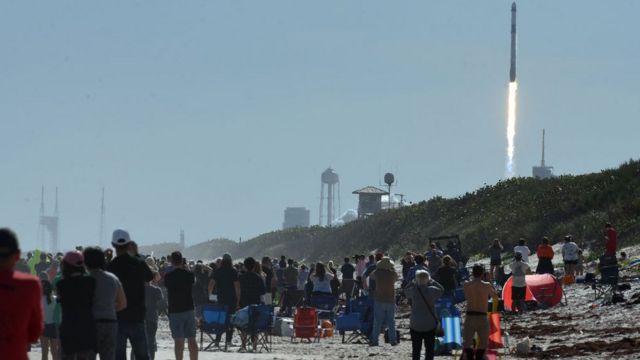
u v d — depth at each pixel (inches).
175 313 1365.7
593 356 1582.2
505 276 3154.5
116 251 1163.9
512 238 4867.1
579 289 2886.3
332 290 2829.7
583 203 4717.0
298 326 2201.0
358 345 2076.8
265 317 1902.1
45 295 1393.9
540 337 1993.1
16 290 677.3
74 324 987.9
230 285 1883.6
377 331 2001.7
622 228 4074.8
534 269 3703.3
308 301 3026.6
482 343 1392.7
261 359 1640.0
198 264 2431.1
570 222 4594.0
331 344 2123.5
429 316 1502.2
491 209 5826.8
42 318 698.2
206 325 1907.0
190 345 1373.0
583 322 2234.3
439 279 2165.4
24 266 1722.4
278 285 3307.1
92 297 998.4
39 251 2637.8
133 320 1151.6
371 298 2180.1
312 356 1749.5
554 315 2448.3
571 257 3149.6
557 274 3412.9
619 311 2354.8
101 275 1048.2
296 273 2938.0
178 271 1364.4
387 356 1764.3
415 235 6451.8
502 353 1710.1
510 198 5836.6
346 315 2172.7
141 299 1160.8
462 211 6210.6
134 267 1157.7
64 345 987.9
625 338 1768.0
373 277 2011.6
